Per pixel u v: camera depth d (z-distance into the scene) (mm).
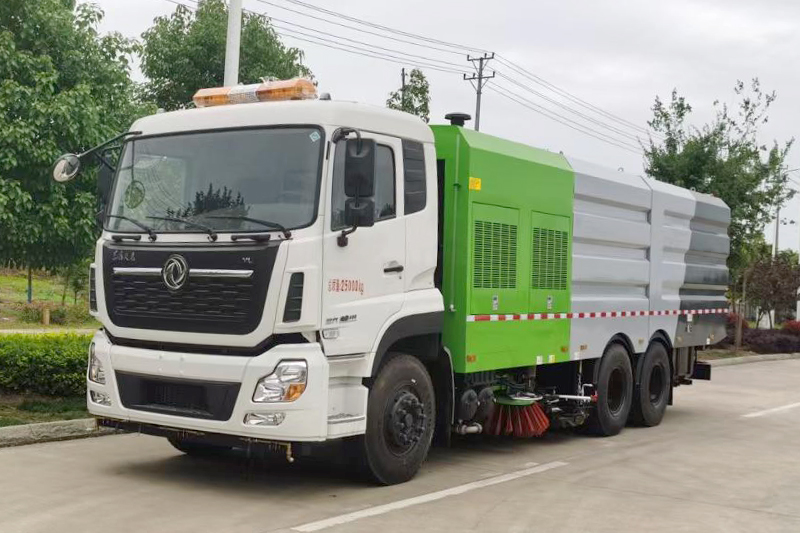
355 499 7066
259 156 7043
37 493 6832
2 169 9641
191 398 7000
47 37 10273
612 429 11070
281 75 16156
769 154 22875
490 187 8695
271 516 6418
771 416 13391
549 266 9727
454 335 8344
